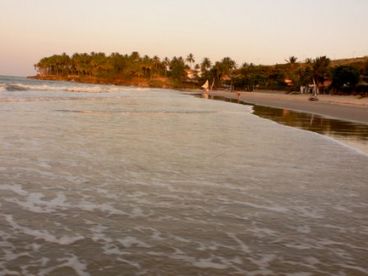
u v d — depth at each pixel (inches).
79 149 540.1
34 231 257.4
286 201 342.0
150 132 744.3
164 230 267.6
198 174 426.9
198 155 532.4
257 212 310.7
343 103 2470.5
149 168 446.0
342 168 490.0
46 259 219.6
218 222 286.2
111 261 219.8
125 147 570.3
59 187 358.9
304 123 1102.4
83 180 385.4
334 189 386.9
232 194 356.8
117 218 286.8
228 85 7204.7
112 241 246.7
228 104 2066.9
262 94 4478.3
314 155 573.9
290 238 261.4
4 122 781.9
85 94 2395.4
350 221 297.9
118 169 435.2
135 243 244.7
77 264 215.0
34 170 415.8
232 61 7460.6
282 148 623.8
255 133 804.0
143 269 212.2
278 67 6638.8
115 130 749.3
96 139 631.8
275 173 445.1
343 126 1056.2
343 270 219.3
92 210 301.9
